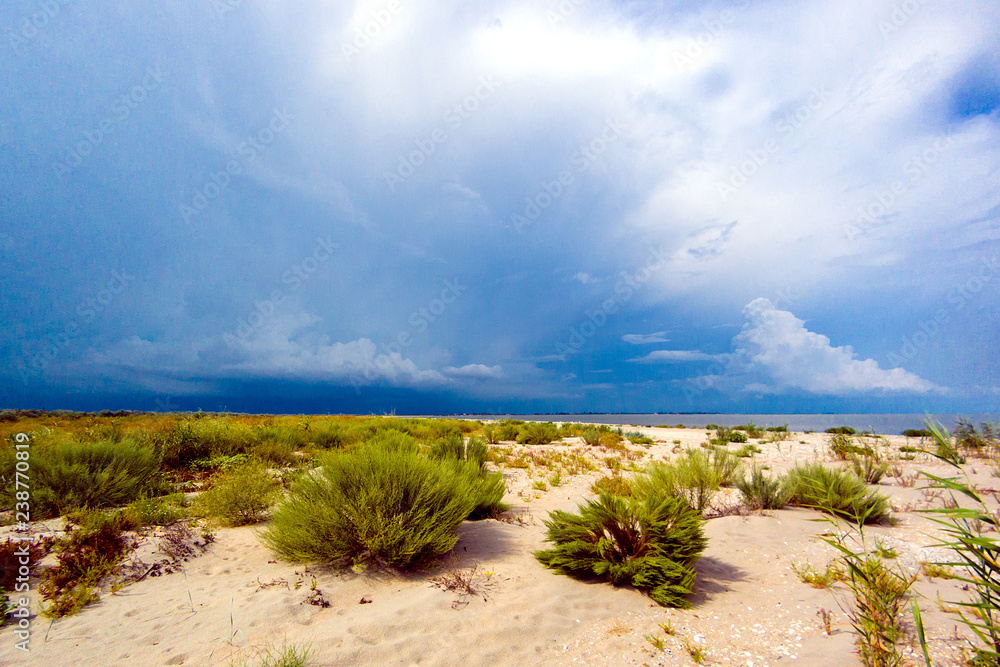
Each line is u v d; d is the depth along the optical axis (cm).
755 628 370
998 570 211
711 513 739
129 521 555
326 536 476
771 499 773
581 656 334
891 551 503
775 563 521
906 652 307
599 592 446
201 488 831
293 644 329
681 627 377
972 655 294
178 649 322
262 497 642
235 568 479
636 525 511
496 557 538
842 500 711
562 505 828
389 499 488
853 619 358
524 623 376
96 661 306
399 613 381
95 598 402
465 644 342
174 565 474
